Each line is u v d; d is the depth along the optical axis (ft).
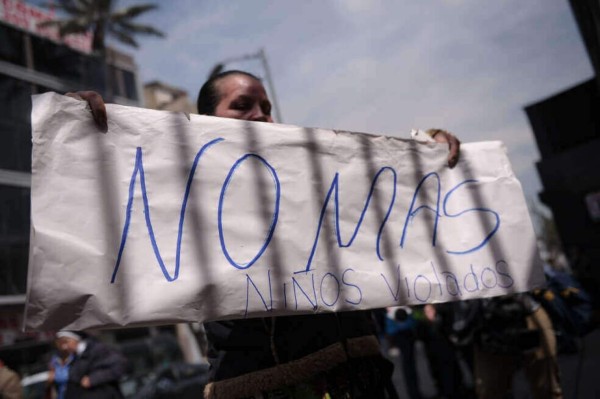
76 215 3.61
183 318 3.76
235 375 4.21
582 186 48.24
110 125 3.91
